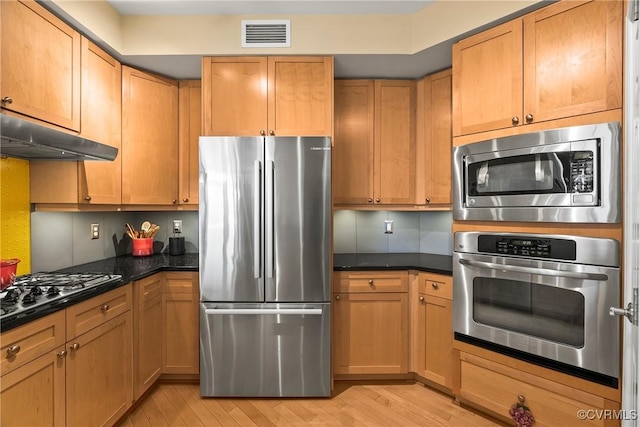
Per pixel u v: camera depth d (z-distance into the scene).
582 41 1.70
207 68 2.43
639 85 1.28
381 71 2.67
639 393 1.19
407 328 2.54
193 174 2.79
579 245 1.68
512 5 1.91
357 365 2.53
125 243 3.03
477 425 2.07
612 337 1.59
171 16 2.40
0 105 1.54
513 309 1.94
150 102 2.59
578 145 1.67
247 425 2.07
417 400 2.35
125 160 2.44
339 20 2.41
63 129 1.92
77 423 1.64
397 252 3.18
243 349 2.32
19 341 1.33
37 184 2.06
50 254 2.23
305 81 2.45
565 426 1.75
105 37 2.20
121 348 2.00
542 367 1.83
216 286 2.30
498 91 2.00
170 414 2.18
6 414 1.28
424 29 2.32
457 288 2.18
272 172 2.28
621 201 1.57
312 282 2.31
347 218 3.14
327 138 2.29
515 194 1.89
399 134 2.78
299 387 2.34
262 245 2.29
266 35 2.42
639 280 1.23
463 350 2.17
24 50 1.66
